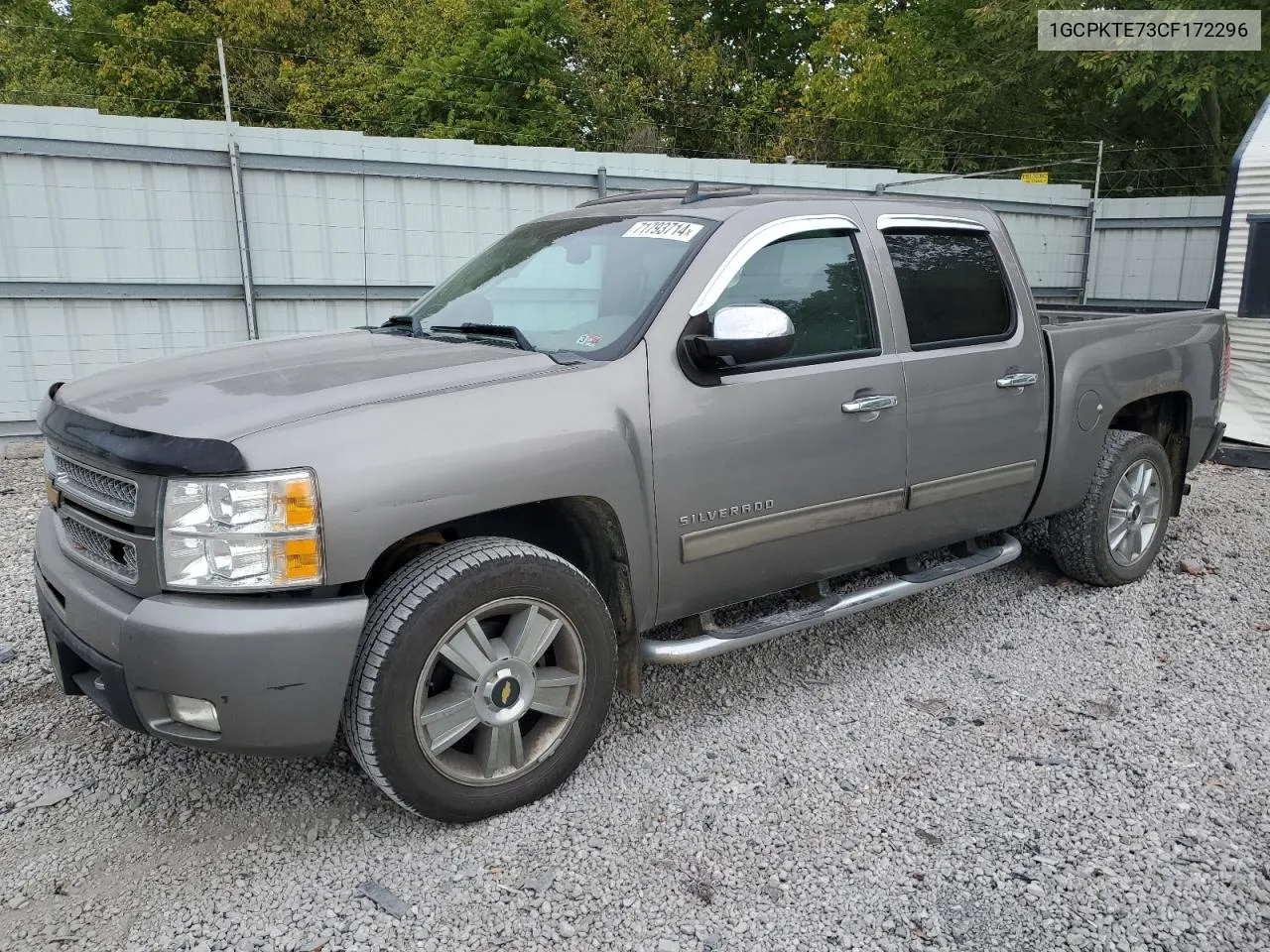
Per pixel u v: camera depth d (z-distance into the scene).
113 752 3.38
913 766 3.28
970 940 2.45
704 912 2.55
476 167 10.88
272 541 2.50
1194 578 5.16
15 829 2.94
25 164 8.94
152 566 2.58
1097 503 4.72
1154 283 15.55
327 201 10.25
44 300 9.27
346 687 2.62
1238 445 8.75
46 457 3.30
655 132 24.67
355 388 2.81
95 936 2.47
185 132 9.48
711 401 3.24
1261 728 3.54
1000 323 4.22
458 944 2.43
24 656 4.14
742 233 3.45
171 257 9.69
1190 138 23.38
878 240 3.84
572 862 2.76
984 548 4.48
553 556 2.96
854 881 2.68
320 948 2.42
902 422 3.76
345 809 3.03
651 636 4.06
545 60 24.33
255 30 26.64
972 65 23.95
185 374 3.12
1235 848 2.82
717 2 33.19
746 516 3.37
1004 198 15.00
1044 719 3.61
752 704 3.74
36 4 31.05
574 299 3.49
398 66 25.64
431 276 10.94
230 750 2.60
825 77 24.61
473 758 2.96
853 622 4.58
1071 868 2.73
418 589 2.70
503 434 2.82
